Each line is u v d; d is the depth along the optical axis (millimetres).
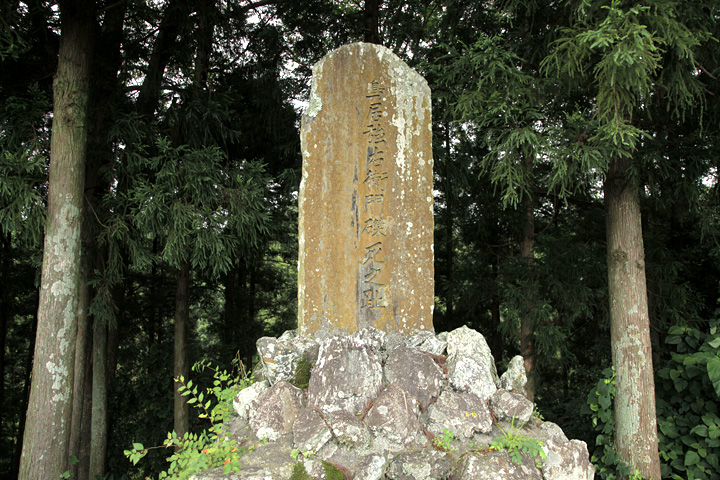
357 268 3926
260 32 7449
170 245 5535
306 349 3738
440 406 3166
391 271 3941
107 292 6180
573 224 8227
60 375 4660
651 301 6582
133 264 6281
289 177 6953
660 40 3217
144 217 5469
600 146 3732
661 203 6441
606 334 9156
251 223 6047
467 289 7898
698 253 7172
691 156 4766
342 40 7840
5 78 5777
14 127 5137
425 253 4020
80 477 7125
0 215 4852
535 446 2840
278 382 3393
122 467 9523
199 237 5543
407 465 2760
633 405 4539
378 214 3988
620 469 4512
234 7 7172
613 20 3193
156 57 6980
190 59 6832
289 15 7719
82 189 4996
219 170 5980
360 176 4020
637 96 4418
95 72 6207
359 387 3219
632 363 4582
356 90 4105
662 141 4785
